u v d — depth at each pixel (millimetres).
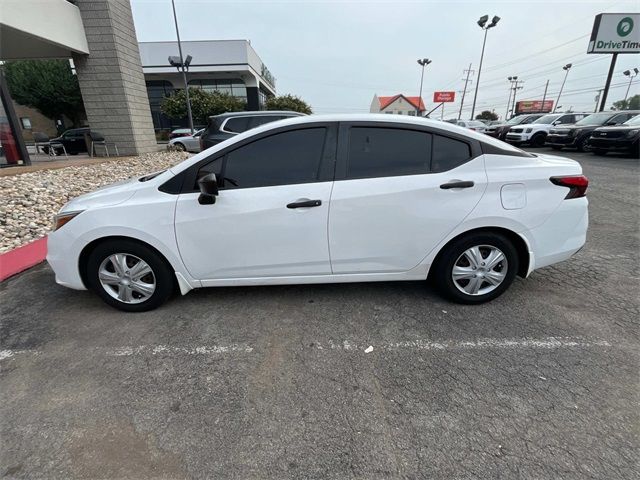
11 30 8273
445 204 2678
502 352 2379
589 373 2176
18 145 9031
